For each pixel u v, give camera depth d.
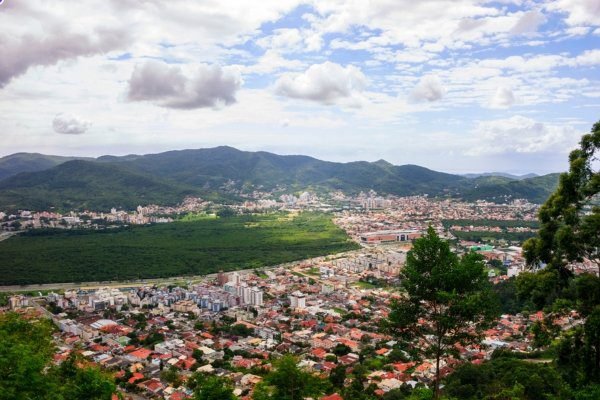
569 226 35.50
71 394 38.16
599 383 32.78
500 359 88.62
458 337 34.81
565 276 36.88
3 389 29.98
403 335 37.22
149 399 90.94
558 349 36.56
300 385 41.34
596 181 34.56
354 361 105.38
